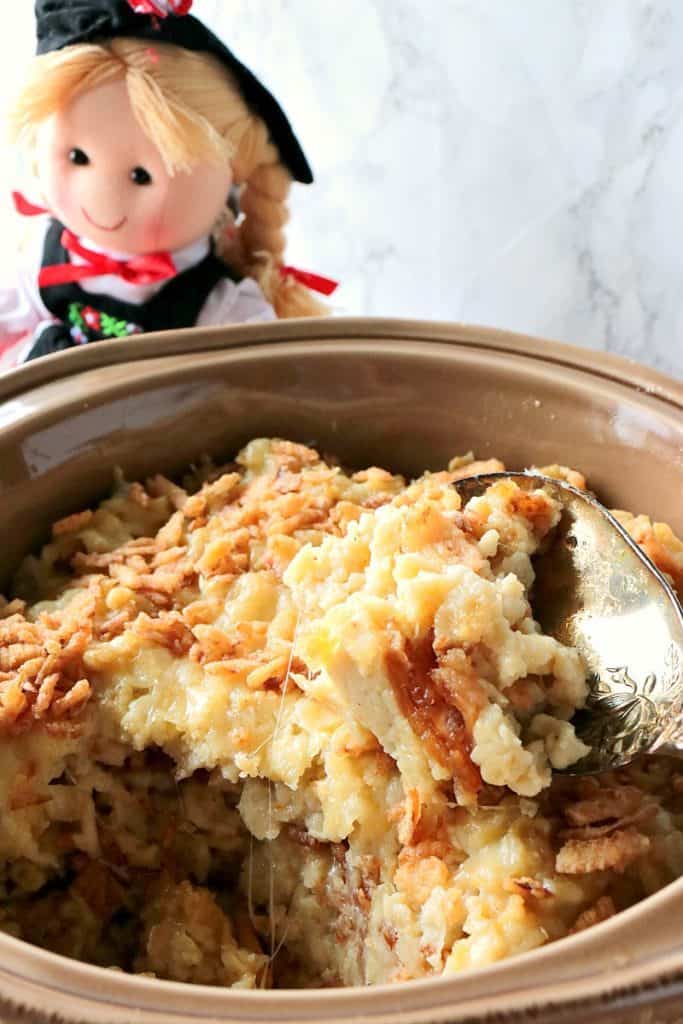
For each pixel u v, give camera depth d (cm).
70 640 28
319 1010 18
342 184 59
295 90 57
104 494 34
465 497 31
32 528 32
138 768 29
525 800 25
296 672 28
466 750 25
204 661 28
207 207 45
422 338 35
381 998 18
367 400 35
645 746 25
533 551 29
